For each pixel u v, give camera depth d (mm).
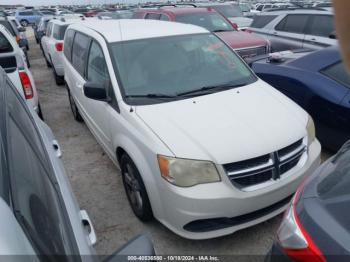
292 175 2764
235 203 2506
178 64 3592
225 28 8328
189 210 2488
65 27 8977
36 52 16422
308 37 7664
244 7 21344
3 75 2295
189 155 2523
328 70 3988
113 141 3406
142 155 2783
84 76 4422
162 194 2639
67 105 7270
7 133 1398
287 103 3307
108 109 3432
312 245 1484
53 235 1226
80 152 4867
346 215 1493
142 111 3029
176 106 3080
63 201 1697
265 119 2939
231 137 2668
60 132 5695
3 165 1151
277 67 4590
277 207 2773
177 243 2896
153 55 3600
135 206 3199
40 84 9430
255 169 2592
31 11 36531
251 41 7539
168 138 2666
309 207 1641
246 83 3615
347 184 1673
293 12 8180
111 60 3475
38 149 1874
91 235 1833
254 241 2859
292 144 2793
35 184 1368
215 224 2576
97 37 3934
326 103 3873
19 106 2148
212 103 3145
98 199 3648
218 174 2512
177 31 3998
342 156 1974
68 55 5559
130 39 3717
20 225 984
